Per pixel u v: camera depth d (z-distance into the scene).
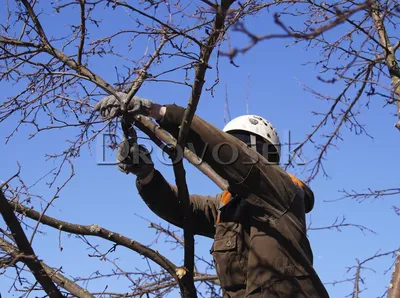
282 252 3.27
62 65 3.46
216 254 3.48
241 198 3.52
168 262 3.66
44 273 3.16
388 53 4.16
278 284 3.22
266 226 3.33
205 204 3.89
